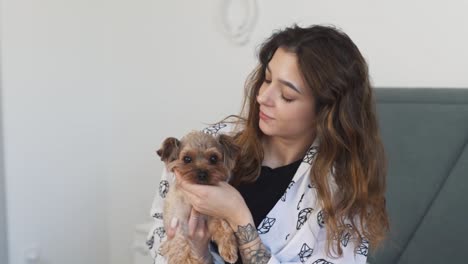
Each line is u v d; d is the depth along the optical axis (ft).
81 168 10.45
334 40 4.83
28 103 9.26
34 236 9.60
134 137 10.61
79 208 10.48
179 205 4.90
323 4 7.96
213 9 9.18
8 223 9.13
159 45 10.01
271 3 8.51
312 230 4.79
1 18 8.68
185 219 4.89
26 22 9.09
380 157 5.11
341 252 4.72
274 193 5.15
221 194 4.62
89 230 10.76
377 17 7.45
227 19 8.99
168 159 5.03
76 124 10.24
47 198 9.78
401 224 6.55
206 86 9.49
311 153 5.10
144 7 10.10
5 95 8.87
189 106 9.77
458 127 6.31
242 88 9.00
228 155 5.06
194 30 9.50
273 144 5.41
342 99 4.84
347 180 4.83
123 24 10.44
